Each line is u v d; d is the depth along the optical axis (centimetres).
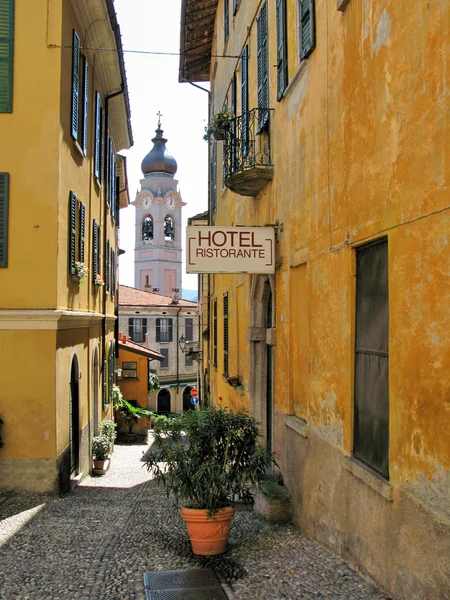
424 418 412
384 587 479
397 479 457
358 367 572
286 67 855
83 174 1336
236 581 560
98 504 1017
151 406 5278
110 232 2056
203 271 872
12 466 1045
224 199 1684
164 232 7431
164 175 7469
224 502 666
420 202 421
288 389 848
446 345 382
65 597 534
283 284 880
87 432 1445
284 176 876
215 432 684
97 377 1667
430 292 405
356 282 581
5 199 1052
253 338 1135
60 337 1095
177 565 623
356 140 561
